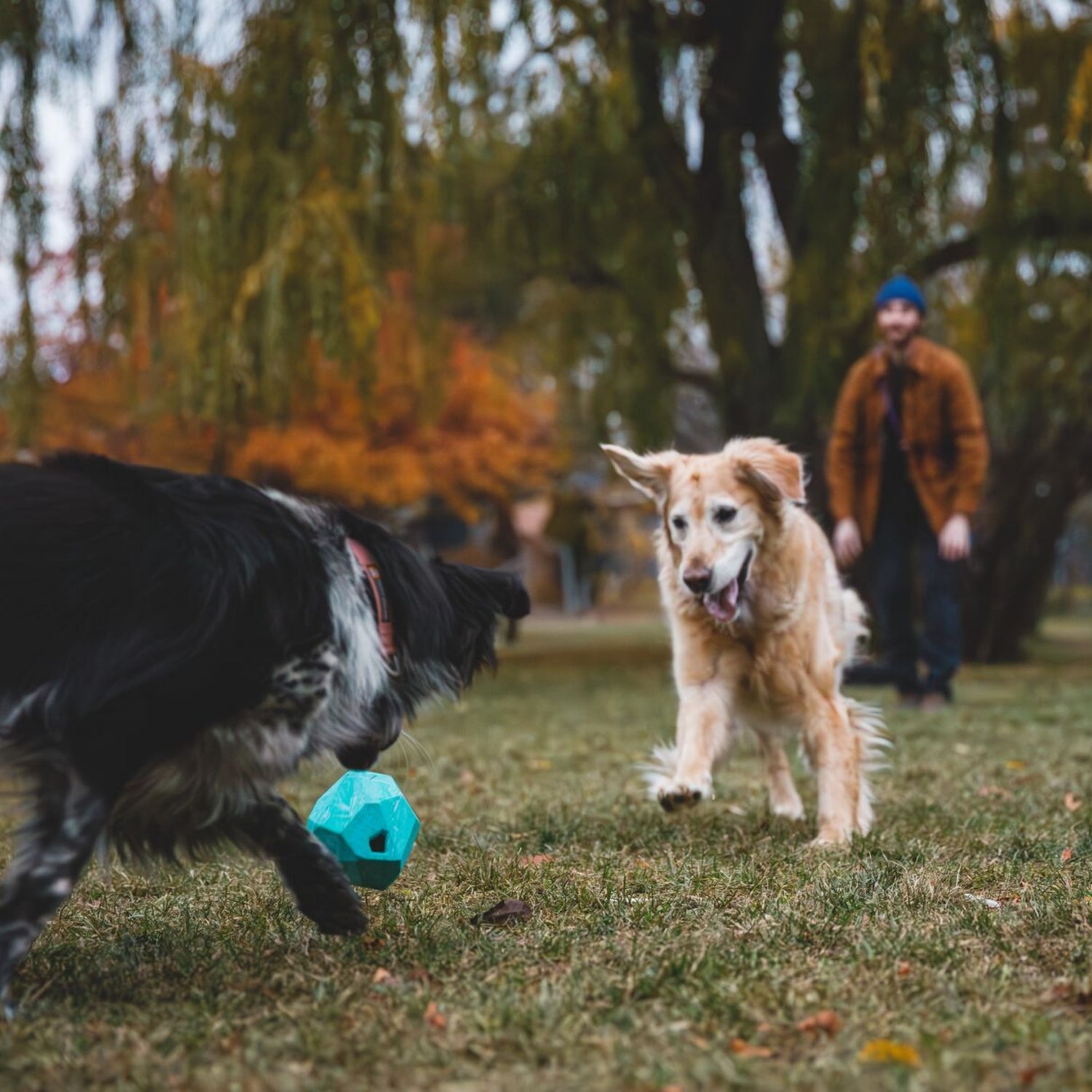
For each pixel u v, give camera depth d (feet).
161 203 37.19
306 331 35.29
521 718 29.60
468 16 33.65
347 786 11.26
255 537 8.48
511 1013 7.74
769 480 14.12
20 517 7.72
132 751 7.89
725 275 42.68
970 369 45.96
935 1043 7.18
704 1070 6.82
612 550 134.21
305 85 34.53
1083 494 53.52
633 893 11.27
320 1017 7.88
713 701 14.69
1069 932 9.55
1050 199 39.40
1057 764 20.22
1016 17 38.60
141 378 46.50
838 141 36.78
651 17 39.86
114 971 9.00
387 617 9.41
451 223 45.65
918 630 46.83
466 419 62.80
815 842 13.78
